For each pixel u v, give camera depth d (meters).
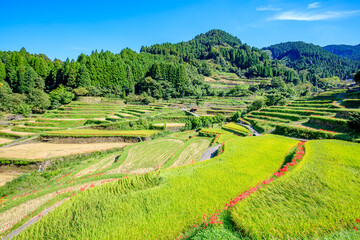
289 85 165.25
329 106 53.62
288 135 36.44
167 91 120.25
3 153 37.06
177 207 13.53
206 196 14.88
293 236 8.90
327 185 13.62
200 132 52.78
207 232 9.40
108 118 70.06
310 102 65.69
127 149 39.19
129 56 163.38
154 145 42.38
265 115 60.38
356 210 10.41
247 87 143.50
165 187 16.48
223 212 11.88
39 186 24.50
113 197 15.34
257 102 80.00
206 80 163.88
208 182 17.19
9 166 32.91
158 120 74.50
